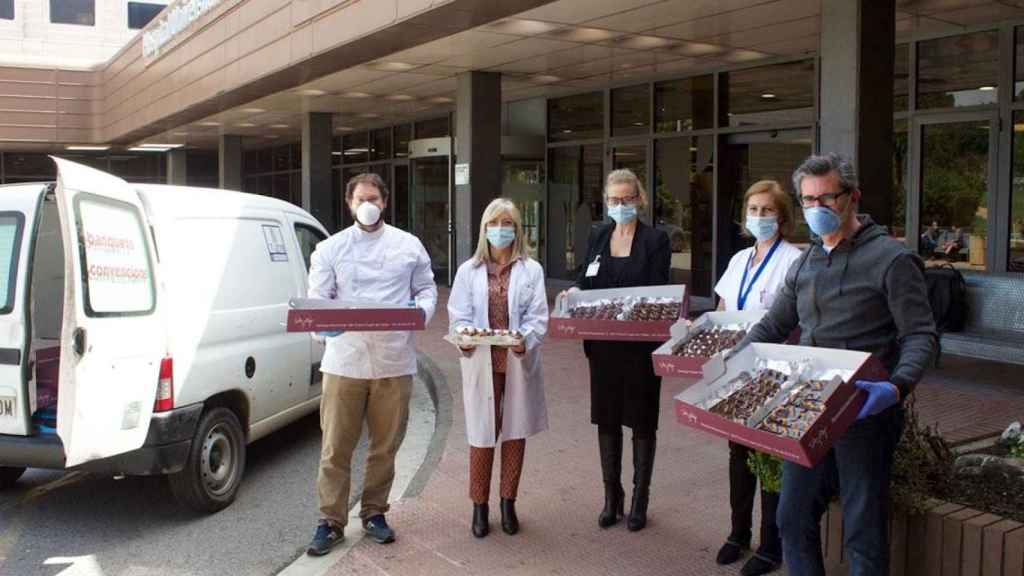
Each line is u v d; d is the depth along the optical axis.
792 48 11.95
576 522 5.02
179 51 19.09
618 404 4.86
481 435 4.76
